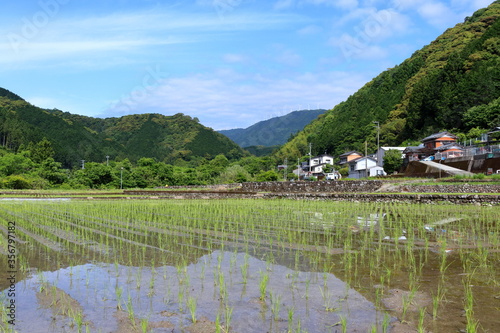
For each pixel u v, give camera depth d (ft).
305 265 31.17
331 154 342.85
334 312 21.25
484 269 29.19
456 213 62.75
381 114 322.14
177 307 22.21
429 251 35.60
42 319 20.57
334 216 62.80
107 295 24.40
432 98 255.50
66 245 40.19
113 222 57.67
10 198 126.93
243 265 31.37
